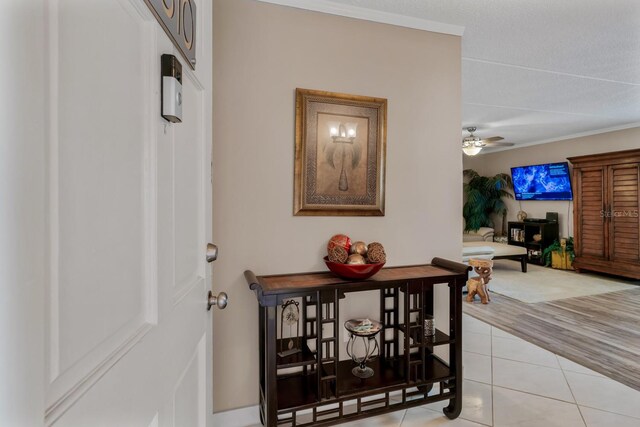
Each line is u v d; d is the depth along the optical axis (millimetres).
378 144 1942
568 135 5734
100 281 444
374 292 1971
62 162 368
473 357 2529
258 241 1759
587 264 5191
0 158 281
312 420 1693
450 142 2115
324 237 1869
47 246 343
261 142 1756
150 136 592
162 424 646
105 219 459
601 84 3191
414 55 2031
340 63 1887
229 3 1704
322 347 1725
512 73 2910
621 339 2861
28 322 309
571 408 1887
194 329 883
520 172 6602
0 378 282
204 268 998
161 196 638
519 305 3820
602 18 2021
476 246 5441
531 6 1897
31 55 312
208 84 1056
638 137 4828
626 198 4660
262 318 1677
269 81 1766
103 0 449
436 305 2086
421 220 2059
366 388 1626
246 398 1744
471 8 1915
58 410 348
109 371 453
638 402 1946
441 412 1863
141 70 563
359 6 1886
